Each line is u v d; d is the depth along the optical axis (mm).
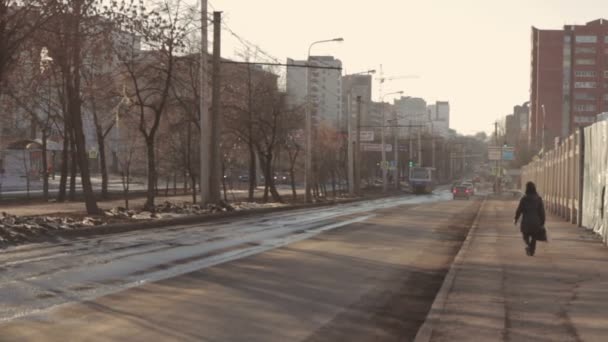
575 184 24750
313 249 17375
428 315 8469
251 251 16578
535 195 15211
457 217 33500
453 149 173500
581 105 131000
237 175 95750
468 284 10961
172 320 8414
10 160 61062
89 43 24734
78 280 11570
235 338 7562
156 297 10016
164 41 27609
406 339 7844
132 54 28297
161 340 7383
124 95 30344
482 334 7340
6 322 8180
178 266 13523
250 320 8539
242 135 44594
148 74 31281
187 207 31297
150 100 37625
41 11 19234
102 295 10125
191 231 22766
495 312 8562
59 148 65500
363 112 149875
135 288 10797
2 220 19984
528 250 15148
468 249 16594
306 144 50031
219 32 32281
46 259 14484
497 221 29062
